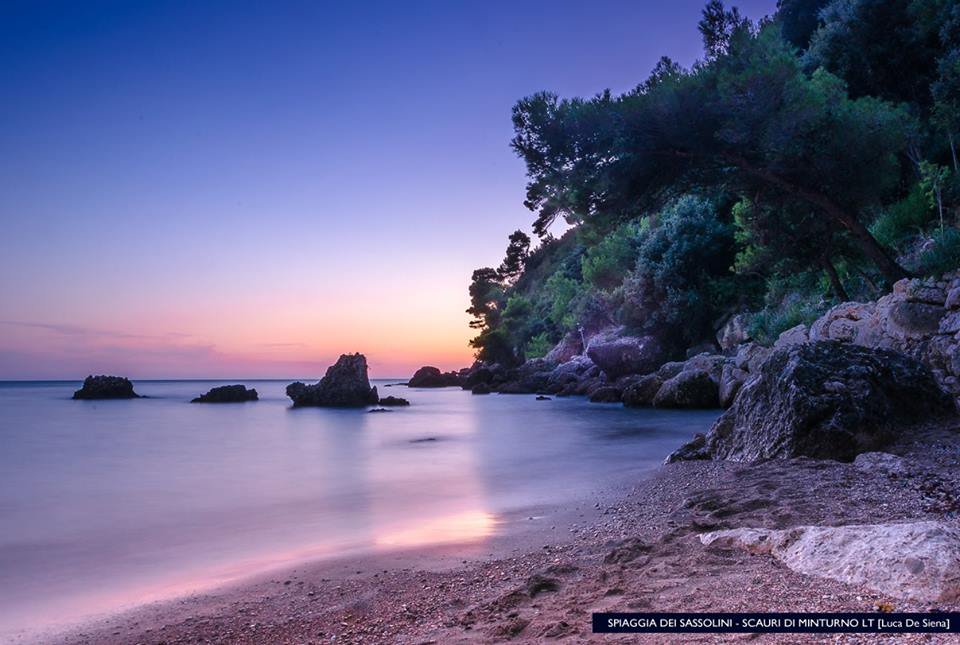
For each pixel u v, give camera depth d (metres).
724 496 7.41
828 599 3.52
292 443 20.81
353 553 6.91
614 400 37.81
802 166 16.62
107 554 7.20
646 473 11.05
